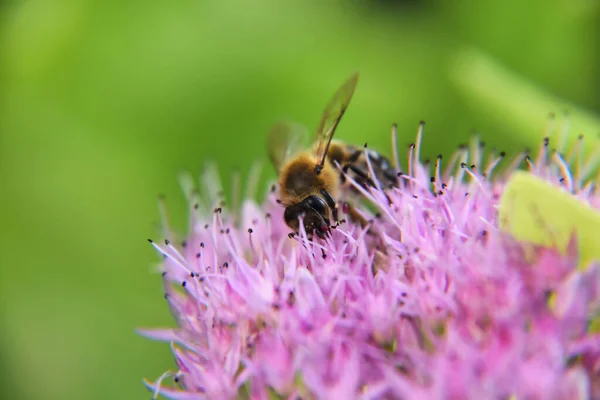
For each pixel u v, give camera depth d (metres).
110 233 0.19
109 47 0.20
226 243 0.15
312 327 0.14
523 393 0.13
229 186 0.19
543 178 0.15
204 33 0.20
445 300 0.14
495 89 0.18
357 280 0.14
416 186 0.15
